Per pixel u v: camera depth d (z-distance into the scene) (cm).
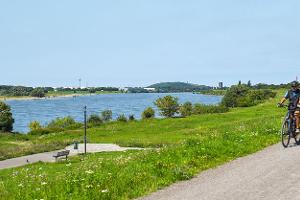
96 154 4925
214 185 1097
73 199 1003
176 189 1088
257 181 1108
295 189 1002
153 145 5600
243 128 2520
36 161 5006
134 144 5828
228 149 1625
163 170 1266
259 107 9644
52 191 1080
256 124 2773
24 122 17550
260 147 1725
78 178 1195
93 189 1076
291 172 1196
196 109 12156
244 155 1563
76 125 10462
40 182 1252
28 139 9038
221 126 6378
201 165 1376
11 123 11838
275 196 951
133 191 1075
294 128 1756
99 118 11581
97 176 1205
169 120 8962
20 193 1095
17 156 5638
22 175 1828
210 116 8712
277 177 1141
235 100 14350
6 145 7438
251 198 946
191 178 1212
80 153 5456
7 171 3678
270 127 2381
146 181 1167
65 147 6406
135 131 8056
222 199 953
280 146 1756
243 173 1224
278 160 1405
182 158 1460
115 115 18288
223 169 1309
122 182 1142
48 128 10212
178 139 5838
